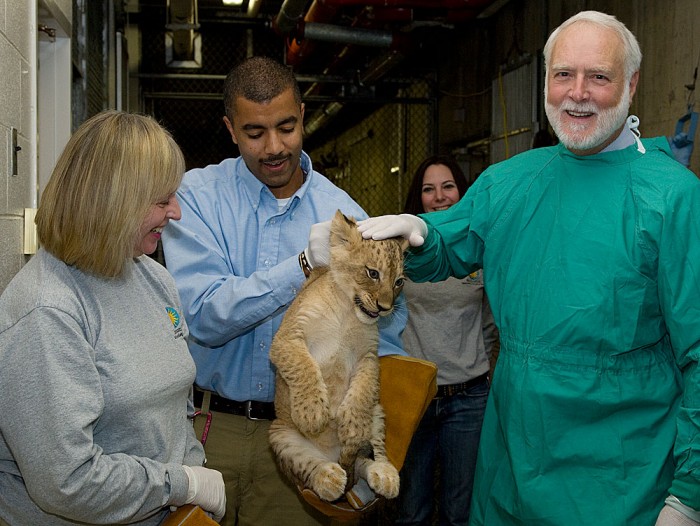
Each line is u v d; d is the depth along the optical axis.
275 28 6.88
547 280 2.06
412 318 3.49
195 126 10.01
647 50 4.45
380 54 6.66
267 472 2.37
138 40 7.74
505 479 2.17
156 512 1.70
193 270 2.25
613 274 1.97
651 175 2.00
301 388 2.02
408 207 3.89
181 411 1.84
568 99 1.99
